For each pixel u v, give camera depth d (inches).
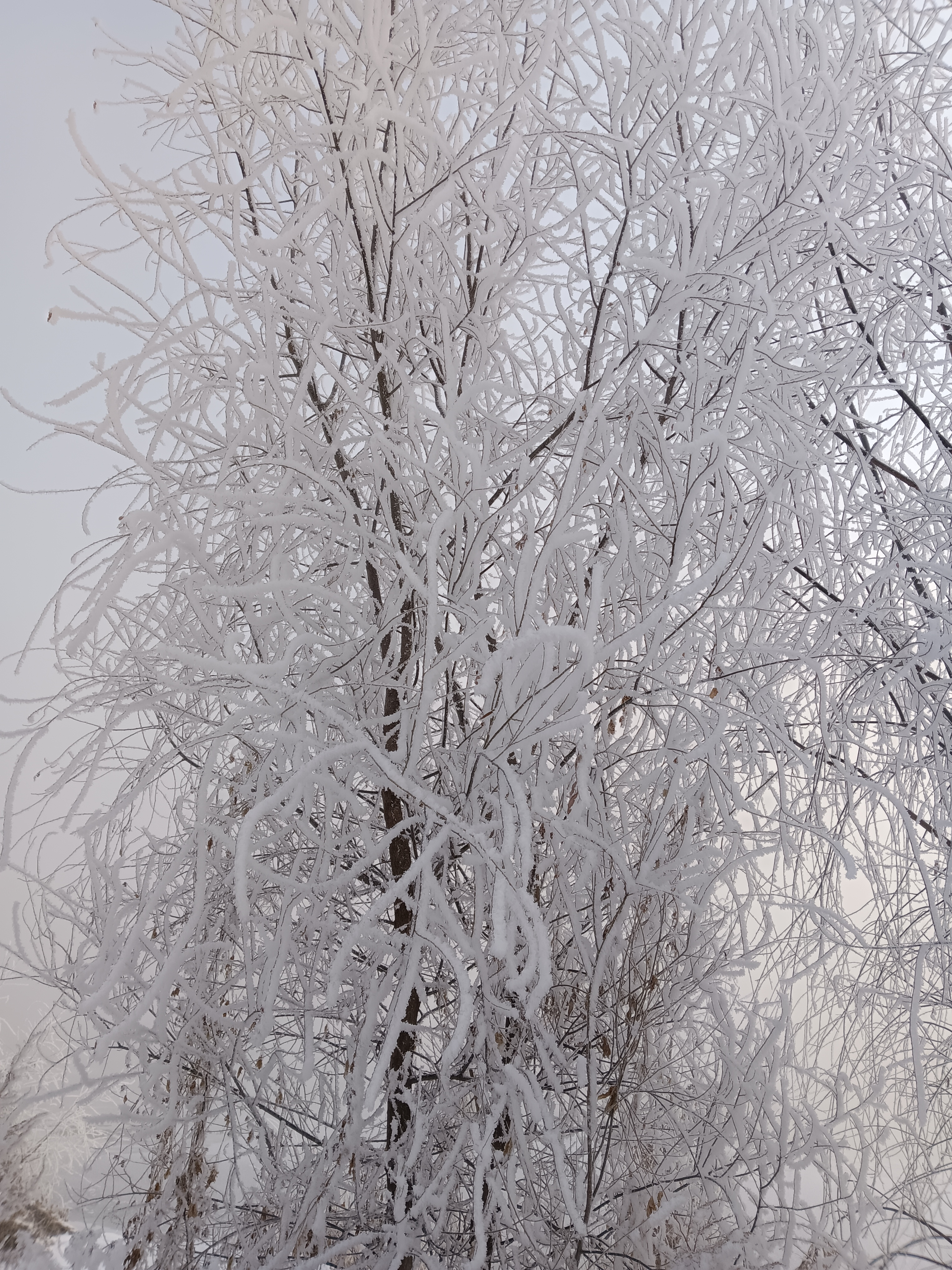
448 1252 75.2
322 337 73.1
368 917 54.1
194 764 87.4
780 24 82.0
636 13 79.7
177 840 87.3
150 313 73.9
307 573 89.2
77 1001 87.0
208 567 72.4
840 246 99.3
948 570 99.2
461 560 82.4
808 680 101.6
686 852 77.3
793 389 89.4
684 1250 82.6
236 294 71.6
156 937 84.7
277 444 83.2
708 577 65.6
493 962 71.6
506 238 91.0
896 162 105.2
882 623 103.0
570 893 76.6
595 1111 75.0
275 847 85.7
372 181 76.7
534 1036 70.1
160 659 81.3
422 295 89.7
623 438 84.7
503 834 62.4
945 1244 79.4
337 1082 82.7
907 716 111.1
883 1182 97.6
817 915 92.1
